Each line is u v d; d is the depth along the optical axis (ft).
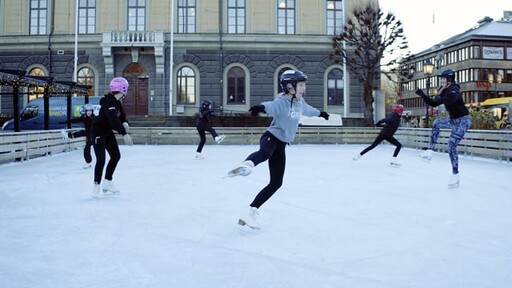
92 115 39.47
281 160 17.25
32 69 109.70
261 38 109.60
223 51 109.29
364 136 84.94
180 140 80.48
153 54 107.86
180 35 108.27
